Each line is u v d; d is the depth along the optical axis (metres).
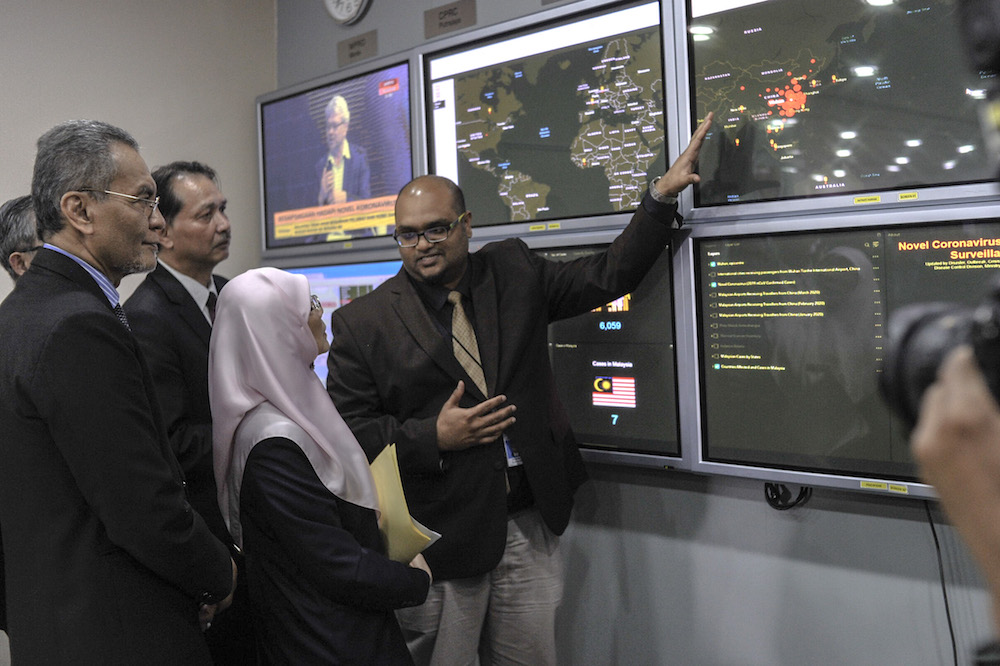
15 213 2.05
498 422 1.93
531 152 2.47
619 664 2.46
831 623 2.03
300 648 1.46
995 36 0.30
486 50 2.55
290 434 1.45
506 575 2.09
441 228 2.02
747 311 2.05
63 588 1.30
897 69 1.79
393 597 1.50
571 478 2.21
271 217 3.34
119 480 1.29
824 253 1.93
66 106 2.90
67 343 1.28
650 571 2.37
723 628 2.23
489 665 2.23
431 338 2.03
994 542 0.29
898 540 1.91
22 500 1.31
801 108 1.94
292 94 3.20
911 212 1.79
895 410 0.36
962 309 0.35
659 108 2.18
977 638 1.80
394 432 1.97
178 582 1.38
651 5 2.18
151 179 1.51
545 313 2.15
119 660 1.31
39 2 2.82
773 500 2.09
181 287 2.15
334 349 2.12
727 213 2.06
